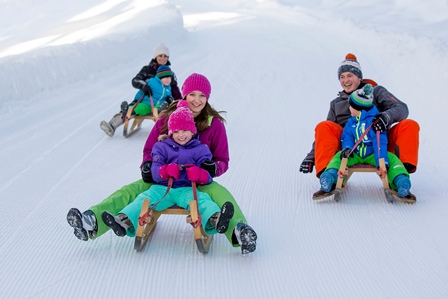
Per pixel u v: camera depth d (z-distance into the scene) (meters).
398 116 4.61
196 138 3.92
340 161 4.63
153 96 7.11
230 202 3.37
